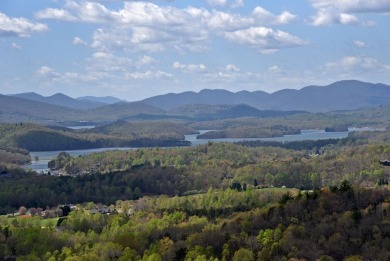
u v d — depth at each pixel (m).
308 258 146.50
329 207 179.88
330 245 150.62
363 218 163.75
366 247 148.12
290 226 163.62
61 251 183.12
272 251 152.25
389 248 146.75
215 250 164.25
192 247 167.50
